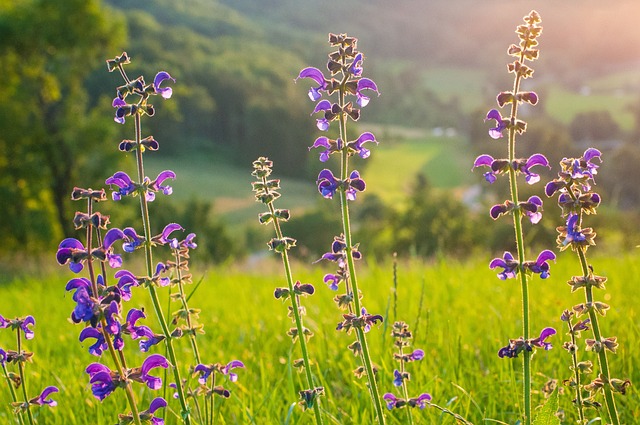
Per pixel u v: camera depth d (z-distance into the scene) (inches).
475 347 215.5
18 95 1566.2
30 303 443.2
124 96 123.8
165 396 153.3
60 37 1541.6
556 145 4776.1
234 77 5935.0
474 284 338.3
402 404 141.3
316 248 2554.1
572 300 271.9
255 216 3826.3
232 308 345.7
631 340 194.2
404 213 1995.6
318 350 220.7
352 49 125.2
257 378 203.5
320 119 124.8
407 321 249.4
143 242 120.7
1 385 206.2
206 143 5649.6
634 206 3363.7
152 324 303.7
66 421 174.9
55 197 1630.2
